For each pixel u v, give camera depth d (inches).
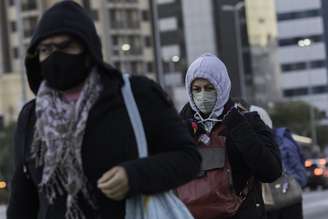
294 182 292.4
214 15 4665.4
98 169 143.1
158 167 143.6
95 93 143.9
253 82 4980.3
